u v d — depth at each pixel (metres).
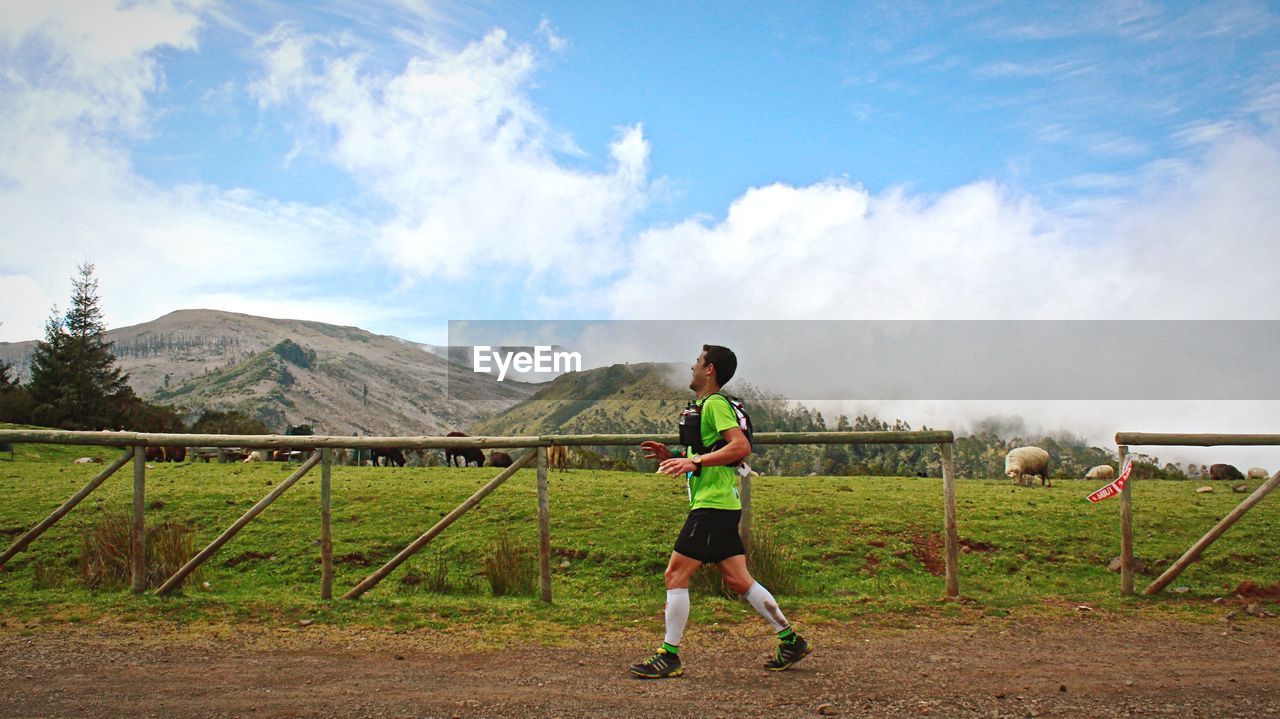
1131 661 6.68
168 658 6.77
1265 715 5.39
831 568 13.03
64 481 22.89
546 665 6.55
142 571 9.33
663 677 6.15
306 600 8.98
